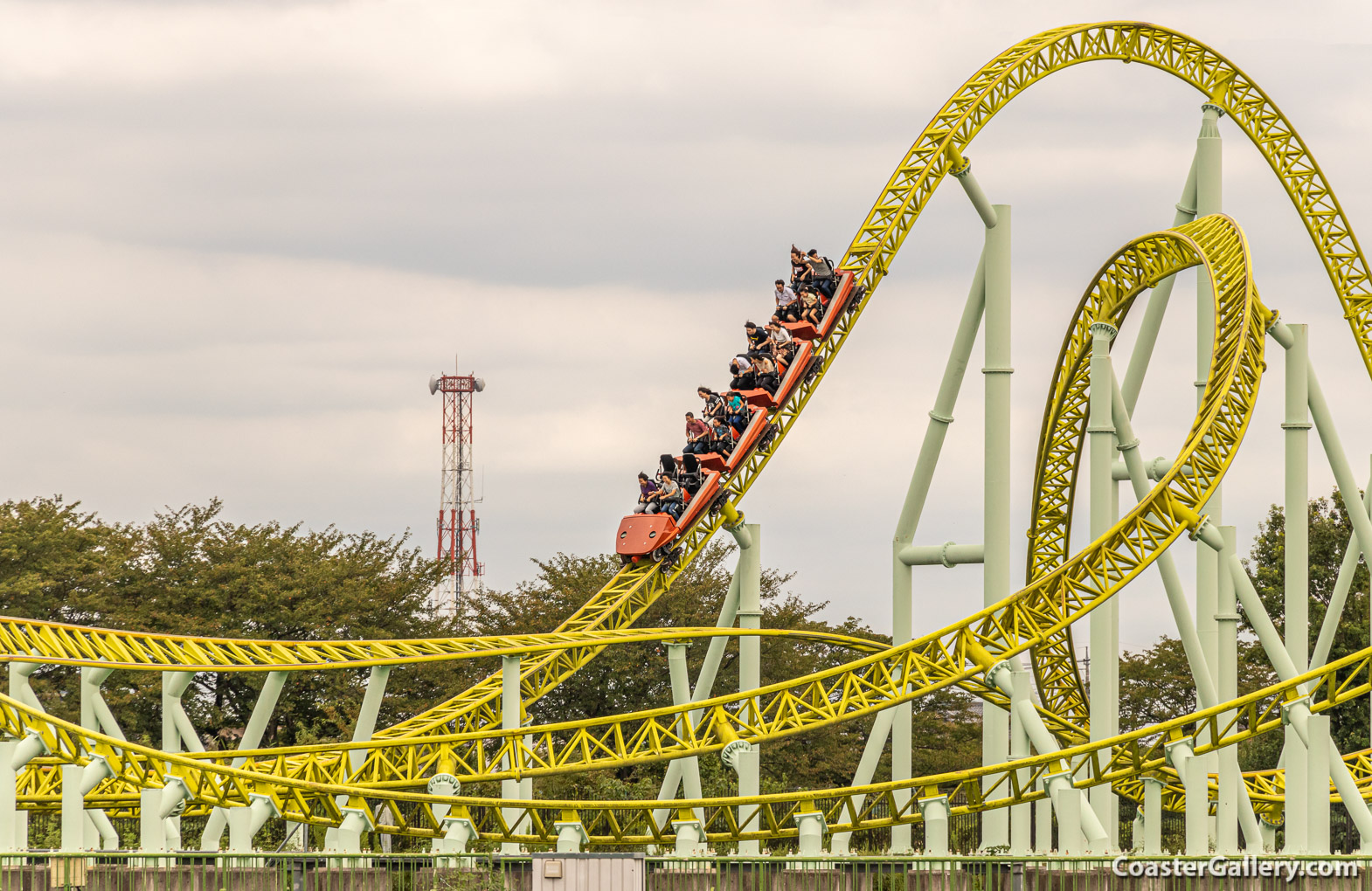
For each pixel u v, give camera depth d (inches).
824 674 4424.2
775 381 5551.2
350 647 4719.5
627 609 5369.1
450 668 7573.8
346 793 4207.7
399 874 3853.3
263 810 4269.2
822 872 4097.0
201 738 7278.5
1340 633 7657.5
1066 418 5526.6
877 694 4682.6
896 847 5044.3
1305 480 5187.0
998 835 4788.4
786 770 7332.7
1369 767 5487.2
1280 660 4837.6
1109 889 3993.6
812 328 5600.4
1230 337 4682.6
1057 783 4347.9
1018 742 4687.5
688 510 5374.0
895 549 5349.4
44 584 7332.7
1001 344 5103.3
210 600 7416.3
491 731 4446.4
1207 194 5551.2
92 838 4923.7
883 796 5211.6
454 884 3841.0
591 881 3762.3
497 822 4685.0
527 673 4928.6
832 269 5708.7
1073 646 5698.8
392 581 7706.7
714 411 5575.8
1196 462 4483.3
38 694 7111.2
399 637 7564.0
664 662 7573.8
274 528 7864.2
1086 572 4392.2
